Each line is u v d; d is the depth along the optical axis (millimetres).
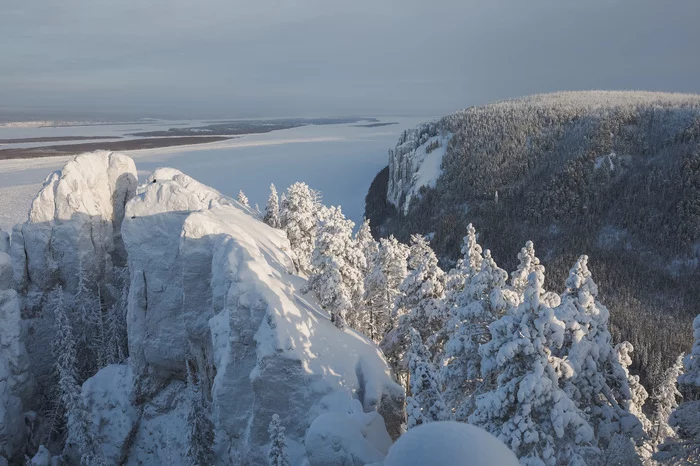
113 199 49094
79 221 45281
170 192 38125
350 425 22453
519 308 17828
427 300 29875
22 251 44312
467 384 23766
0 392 37469
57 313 41000
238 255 31078
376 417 24594
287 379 26672
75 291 45906
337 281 29500
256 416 27438
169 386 39000
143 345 38250
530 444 17219
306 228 45562
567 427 17078
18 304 39938
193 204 38156
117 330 45156
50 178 45500
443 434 5840
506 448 5895
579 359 18078
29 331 44031
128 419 38062
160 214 38125
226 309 31062
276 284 30094
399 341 31078
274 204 47906
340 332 29531
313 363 26844
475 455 5488
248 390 29594
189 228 34688
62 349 40812
